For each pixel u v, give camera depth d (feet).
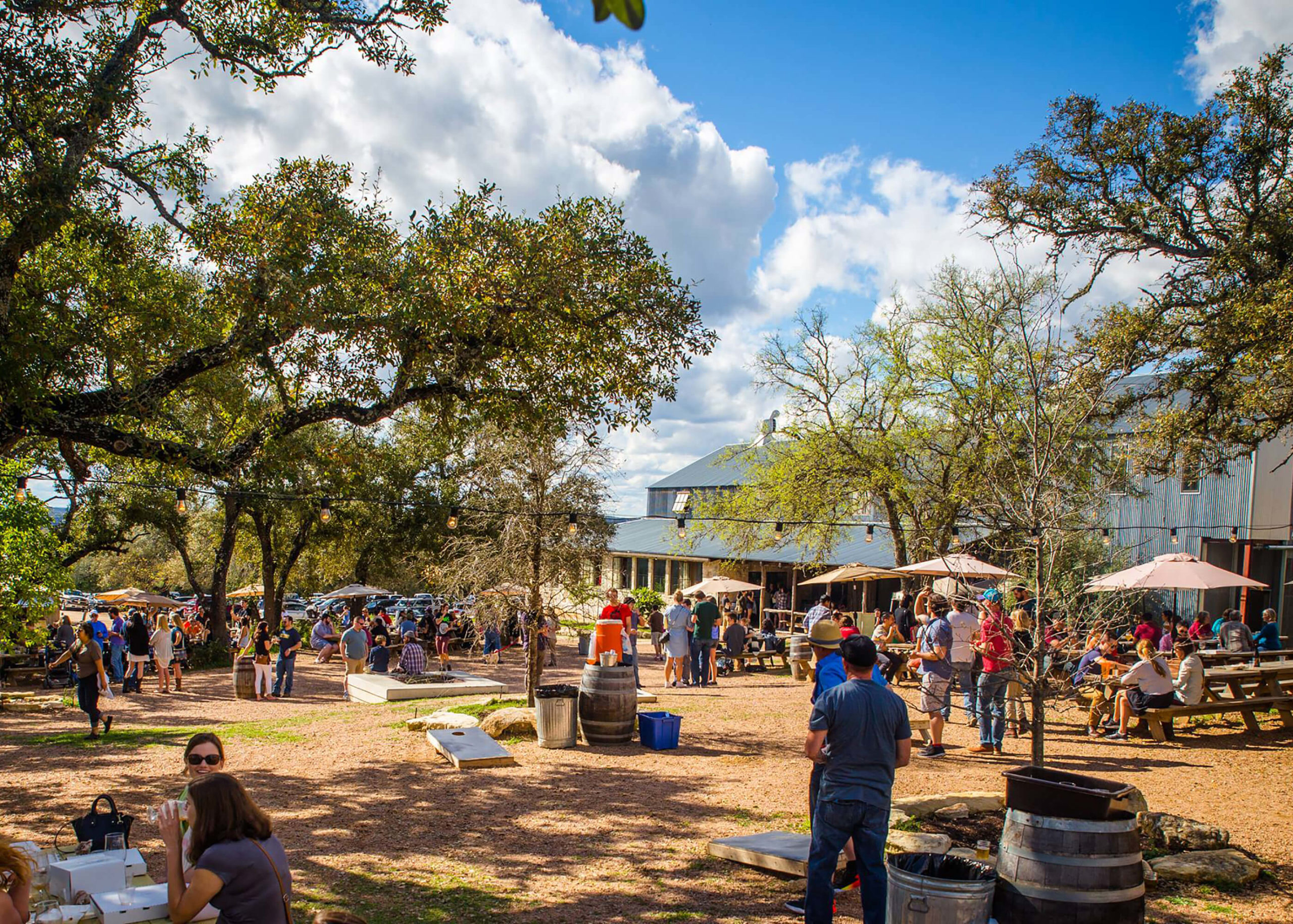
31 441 48.83
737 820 26.45
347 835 25.48
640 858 23.17
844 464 84.33
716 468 156.46
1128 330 46.70
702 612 59.62
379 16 35.35
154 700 62.03
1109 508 45.55
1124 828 16.29
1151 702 38.60
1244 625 62.59
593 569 45.80
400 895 20.67
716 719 43.73
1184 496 93.30
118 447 32.73
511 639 109.09
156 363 40.88
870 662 17.07
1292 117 44.75
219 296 34.88
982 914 15.92
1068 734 40.27
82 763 36.37
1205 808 27.40
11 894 12.71
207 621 119.55
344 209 35.65
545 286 36.37
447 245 36.50
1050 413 28.22
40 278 35.81
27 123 29.84
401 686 58.75
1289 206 44.86
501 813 27.45
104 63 31.94
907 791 28.53
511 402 36.68
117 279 38.99
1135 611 65.98
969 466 74.23
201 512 119.44
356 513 109.50
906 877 16.16
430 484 113.29
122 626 80.79
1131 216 49.85
